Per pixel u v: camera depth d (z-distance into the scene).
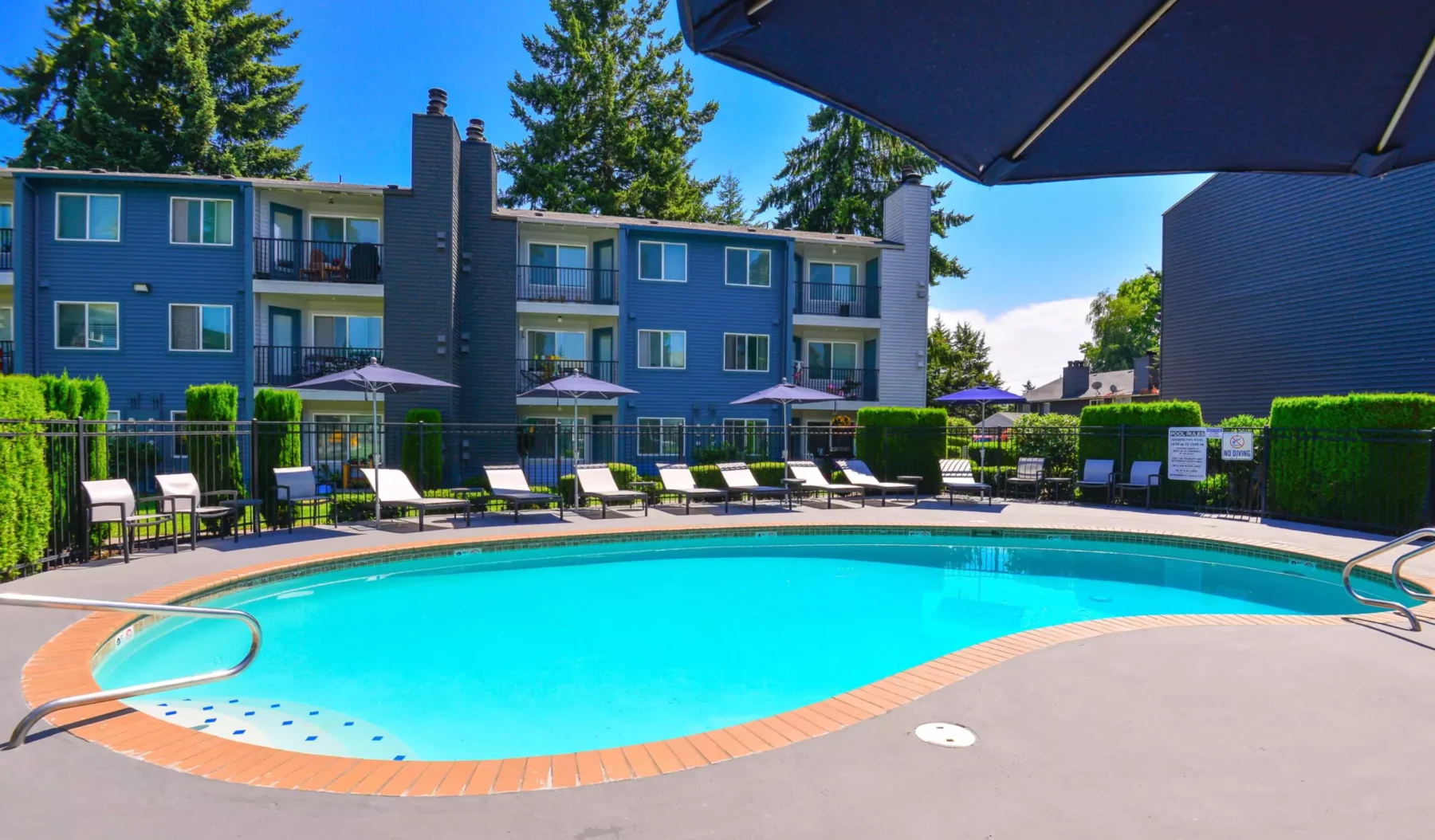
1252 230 19.25
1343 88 2.24
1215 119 2.45
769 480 15.62
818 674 5.39
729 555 9.95
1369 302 16.14
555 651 5.88
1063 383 46.03
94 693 3.56
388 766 2.97
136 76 28.22
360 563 8.39
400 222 18.78
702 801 2.65
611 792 2.73
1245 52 2.08
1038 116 2.48
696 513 12.38
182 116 28.64
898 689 3.84
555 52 33.62
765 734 3.27
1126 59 2.15
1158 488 13.50
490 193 20.27
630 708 4.71
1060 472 17.38
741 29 1.93
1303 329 17.72
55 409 8.85
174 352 18.38
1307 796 2.66
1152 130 2.55
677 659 5.71
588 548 9.92
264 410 10.61
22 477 6.84
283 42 32.81
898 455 16.28
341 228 20.02
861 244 23.61
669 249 22.05
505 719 4.49
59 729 3.34
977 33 2.03
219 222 18.59
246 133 31.42
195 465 9.77
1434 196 14.91
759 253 22.89
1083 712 3.51
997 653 4.49
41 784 2.80
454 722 4.43
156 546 8.68
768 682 5.21
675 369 22.02
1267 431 11.85
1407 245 15.39
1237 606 7.30
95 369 18.05
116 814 2.58
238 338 18.64
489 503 12.43
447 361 18.95
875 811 2.56
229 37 31.00
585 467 13.21
